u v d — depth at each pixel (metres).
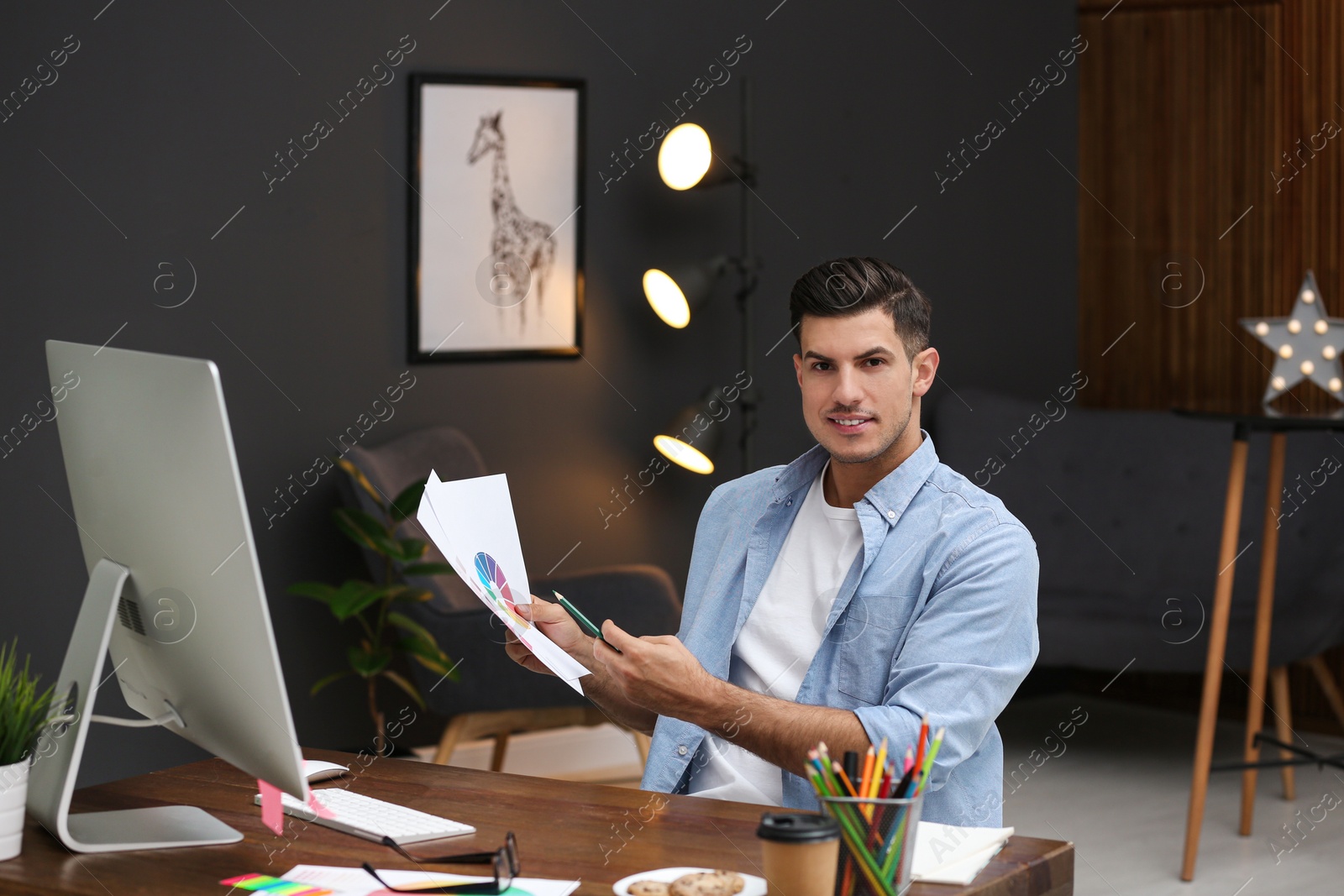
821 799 1.08
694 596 1.81
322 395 3.62
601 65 4.02
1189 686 4.73
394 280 3.73
